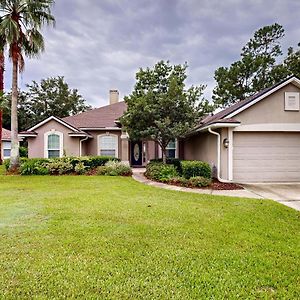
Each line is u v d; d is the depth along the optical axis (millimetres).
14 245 4402
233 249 4344
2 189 9984
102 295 3055
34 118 40031
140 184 11438
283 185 11523
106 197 8367
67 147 19016
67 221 5715
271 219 6098
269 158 12398
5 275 3455
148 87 13969
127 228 5289
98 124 20844
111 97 25828
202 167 11805
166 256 4043
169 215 6254
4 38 14414
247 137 12336
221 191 10000
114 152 20719
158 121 12914
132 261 3873
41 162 15430
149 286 3240
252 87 29750
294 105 12273
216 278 3438
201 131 14586
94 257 3988
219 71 31891
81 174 15141
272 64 29812
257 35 31000
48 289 3156
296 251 4305
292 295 3100
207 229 5281
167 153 20641
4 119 38094
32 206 7090
